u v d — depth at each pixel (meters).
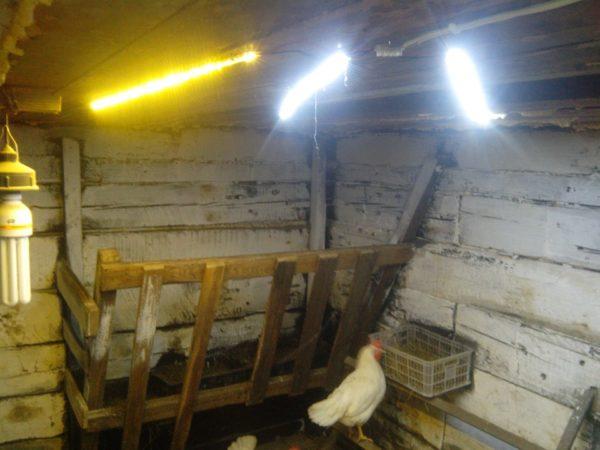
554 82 2.21
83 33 1.21
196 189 4.75
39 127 4.12
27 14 1.05
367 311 4.27
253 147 4.98
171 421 4.48
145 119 3.91
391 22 1.13
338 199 5.19
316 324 3.87
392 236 4.20
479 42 1.31
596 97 2.11
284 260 3.45
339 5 1.00
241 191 4.97
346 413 3.62
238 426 4.84
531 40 1.29
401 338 4.07
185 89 2.21
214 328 4.92
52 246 4.25
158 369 4.58
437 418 3.83
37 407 4.32
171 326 4.72
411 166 4.30
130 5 0.98
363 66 1.64
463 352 3.58
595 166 2.97
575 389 3.04
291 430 5.09
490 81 1.94
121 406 3.48
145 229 4.56
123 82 2.03
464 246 3.78
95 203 4.34
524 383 3.33
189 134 4.67
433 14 1.08
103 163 4.35
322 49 1.39
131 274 3.01
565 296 3.11
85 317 3.01
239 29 1.17
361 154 4.86
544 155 3.24
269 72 1.77
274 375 4.55
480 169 3.66
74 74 1.85
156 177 4.57
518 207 3.39
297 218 5.32
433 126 3.61
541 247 3.26
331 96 2.48
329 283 3.75
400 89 2.22
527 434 3.30
